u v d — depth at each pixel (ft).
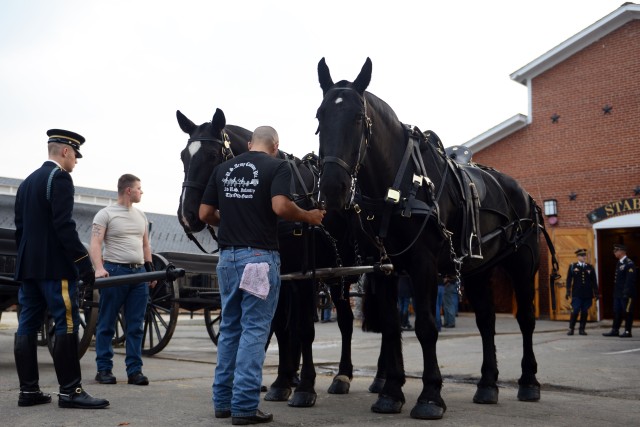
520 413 15.85
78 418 14.06
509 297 67.46
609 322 60.08
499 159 69.10
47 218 15.52
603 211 61.98
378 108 15.30
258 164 14.37
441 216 15.90
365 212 15.31
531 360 18.61
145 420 13.91
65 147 16.26
